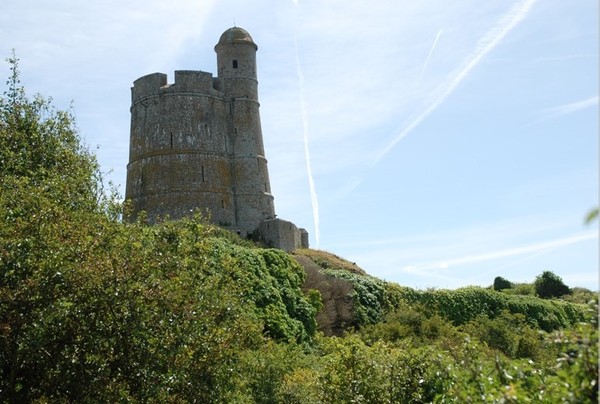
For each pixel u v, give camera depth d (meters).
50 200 16.77
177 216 71.38
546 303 62.12
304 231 77.38
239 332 18.50
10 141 23.47
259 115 79.56
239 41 78.81
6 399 13.70
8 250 13.77
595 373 7.69
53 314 12.88
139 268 14.95
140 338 14.70
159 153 73.50
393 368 17.11
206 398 16.59
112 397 14.19
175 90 74.69
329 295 50.56
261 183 76.88
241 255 42.34
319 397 19.38
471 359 12.09
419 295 57.38
